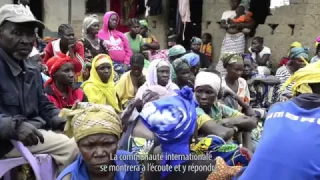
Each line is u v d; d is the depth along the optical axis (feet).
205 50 36.55
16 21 10.93
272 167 8.20
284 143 8.23
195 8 40.50
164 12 41.16
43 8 43.29
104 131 8.60
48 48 22.75
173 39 38.70
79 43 23.45
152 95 13.71
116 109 18.11
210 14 37.01
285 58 29.12
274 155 8.25
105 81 17.89
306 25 31.27
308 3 31.12
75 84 16.49
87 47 25.43
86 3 43.11
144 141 11.57
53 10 43.24
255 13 37.22
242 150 9.64
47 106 12.57
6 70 11.27
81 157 9.05
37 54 20.76
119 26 42.70
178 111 8.43
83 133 8.60
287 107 8.67
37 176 10.80
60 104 15.29
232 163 9.59
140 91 16.51
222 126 11.42
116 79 22.99
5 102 11.23
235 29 33.09
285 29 32.37
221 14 36.11
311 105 8.45
